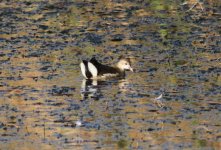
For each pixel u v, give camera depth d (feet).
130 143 57.26
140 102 68.18
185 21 105.09
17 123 62.49
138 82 75.51
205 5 116.16
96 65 77.77
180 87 72.79
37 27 102.37
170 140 57.82
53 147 56.49
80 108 66.44
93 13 112.06
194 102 67.67
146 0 121.29
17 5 119.34
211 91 71.10
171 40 93.40
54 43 92.38
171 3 117.91
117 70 79.05
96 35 96.89
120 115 64.18
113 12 112.68
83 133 59.77
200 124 61.36
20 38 95.20
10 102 68.39
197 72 78.18
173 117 63.41
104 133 59.67
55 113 65.00
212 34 96.48
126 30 99.76
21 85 74.08
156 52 87.35
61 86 73.97
